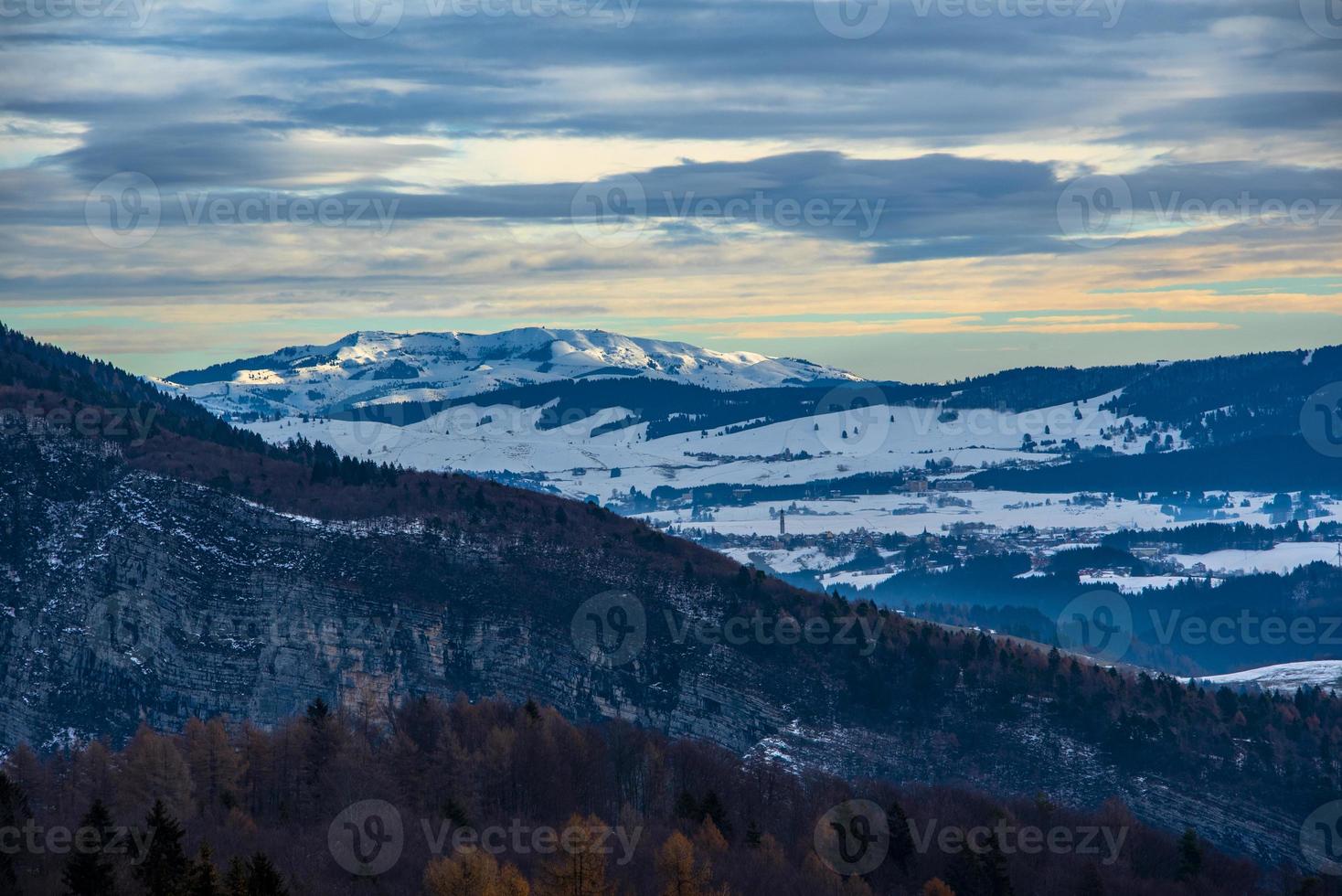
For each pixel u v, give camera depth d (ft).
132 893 536.01
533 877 597.93
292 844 616.80
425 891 571.28
